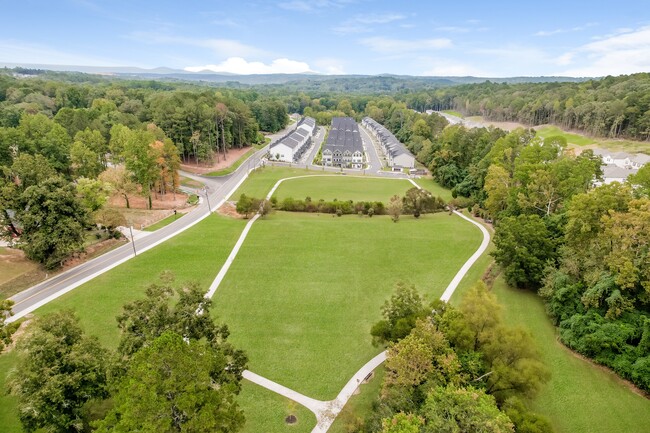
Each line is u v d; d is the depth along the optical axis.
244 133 161.62
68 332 30.61
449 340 34.31
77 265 58.38
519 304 50.62
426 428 24.30
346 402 35.16
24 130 95.75
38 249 52.12
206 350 25.91
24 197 53.47
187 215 82.12
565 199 62.78
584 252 47.88
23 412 26.75
